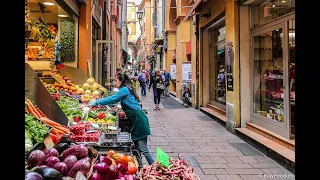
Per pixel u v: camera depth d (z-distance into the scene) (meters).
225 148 6.89
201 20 12.91
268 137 6.91
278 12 6.77
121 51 33.62
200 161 5.90
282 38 6.54
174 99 19.05
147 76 28.84
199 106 13.54
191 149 6.84
